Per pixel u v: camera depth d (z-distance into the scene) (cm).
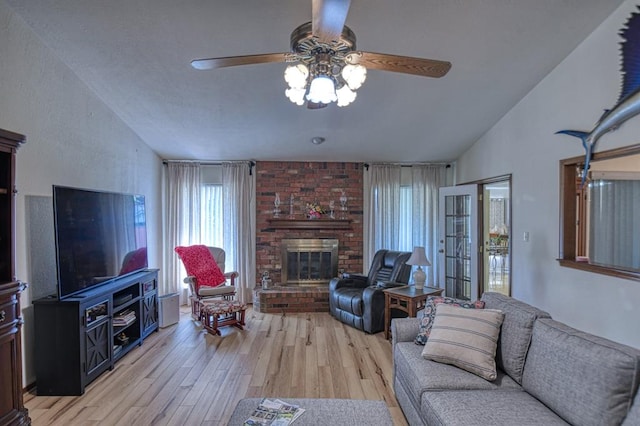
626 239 341
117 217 368
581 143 323
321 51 198
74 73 338
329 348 373
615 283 288
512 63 337
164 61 320
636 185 337
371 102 399
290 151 544
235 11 260
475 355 212
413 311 379
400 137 500
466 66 335
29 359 284
